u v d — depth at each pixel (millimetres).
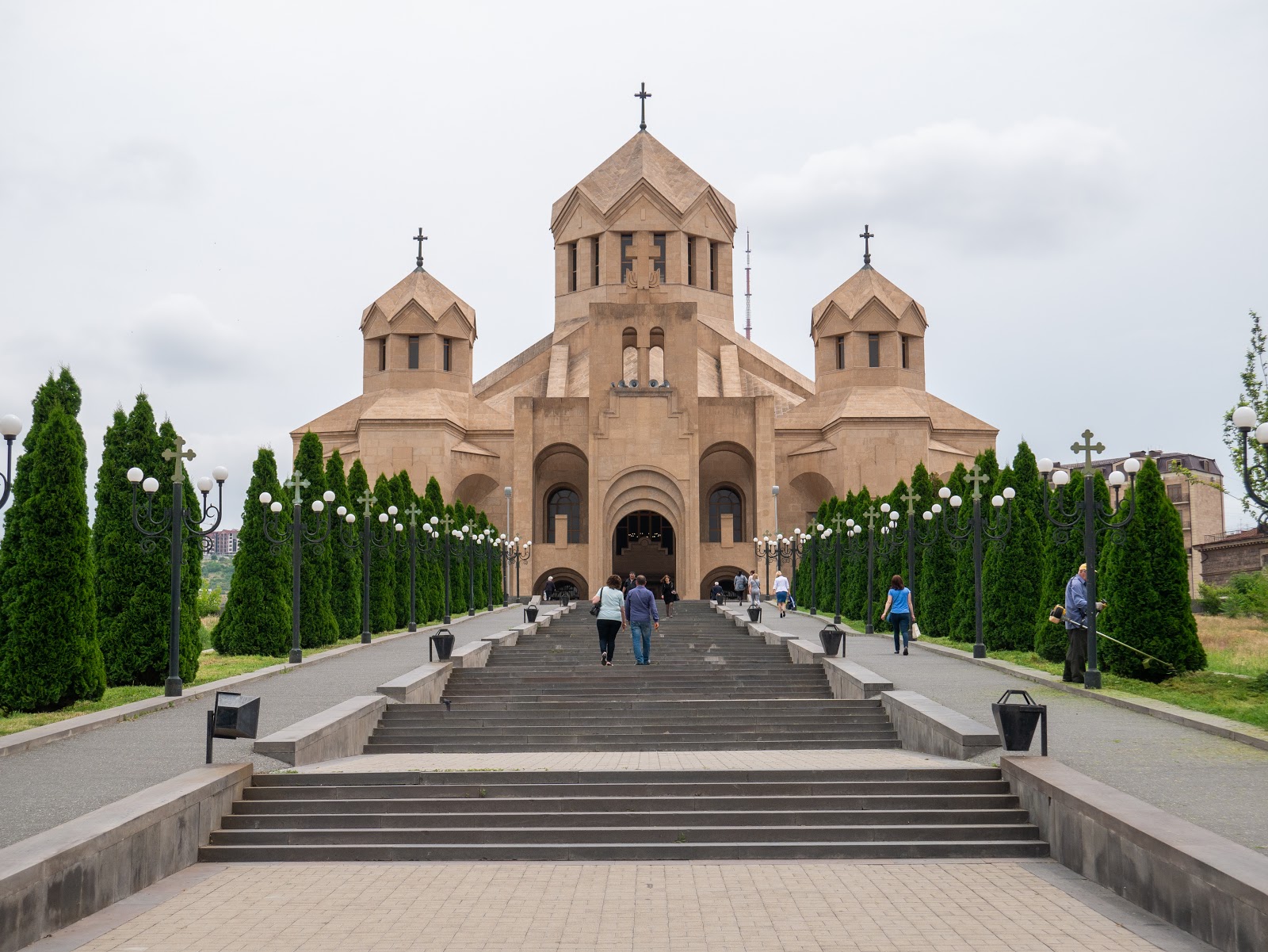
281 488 26125
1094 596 17234
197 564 20312
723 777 11703
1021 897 8711
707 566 59719
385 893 8953
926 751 14047
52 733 13406
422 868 9789
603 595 22500
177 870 9672
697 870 9711
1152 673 17812
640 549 71562
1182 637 17688
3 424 14508
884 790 11273
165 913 8375
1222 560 51188
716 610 42531
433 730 16109
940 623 28641
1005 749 11570
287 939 7777
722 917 8266
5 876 7297
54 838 8258
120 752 12758
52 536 16719
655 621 22672
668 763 13016
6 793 10656
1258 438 13273
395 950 7547
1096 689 16875
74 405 19156
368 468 60031
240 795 11164
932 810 10750
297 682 19750
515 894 8930
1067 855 9688
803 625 34812
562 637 30672
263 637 24875
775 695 20156
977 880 9234
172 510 18656
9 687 16219
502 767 12484
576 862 10039
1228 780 10711
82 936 7809
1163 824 8461
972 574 25422
